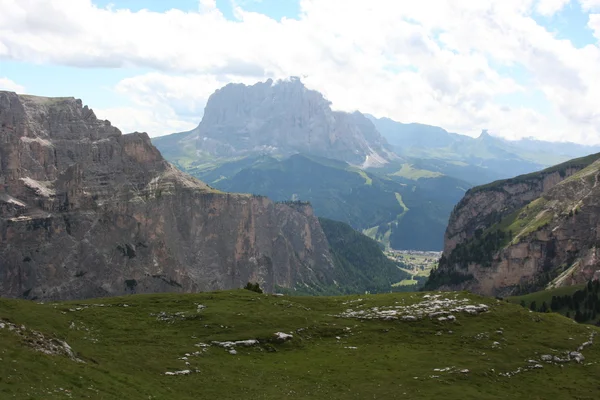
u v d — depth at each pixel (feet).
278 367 358.02
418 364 372.17
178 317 451.12
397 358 382.83
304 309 506.07
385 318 467.93
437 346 411.75
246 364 356.59
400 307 503.20
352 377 345.72
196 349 371.56
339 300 558.97
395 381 340.39
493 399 322.75
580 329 470.39
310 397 304.50
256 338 405.18
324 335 433.48
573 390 350.23
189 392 284.41
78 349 309.63
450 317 466.70
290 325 442.50
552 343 428.15
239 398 288.71
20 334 267.39
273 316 460.96
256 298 537.65
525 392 342.64
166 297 526.98
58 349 272.31
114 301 504.84
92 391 233.76
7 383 209.26
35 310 379.96
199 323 436.76
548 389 350.23
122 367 295.28
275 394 303.07
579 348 425.28
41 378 225.97
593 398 340.18
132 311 465.47
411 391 325.01
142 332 403.34
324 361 374.63
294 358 379.55
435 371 359.25
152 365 316.40
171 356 345.92
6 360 227.81
